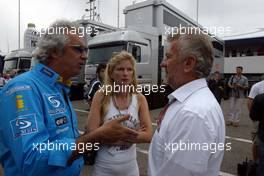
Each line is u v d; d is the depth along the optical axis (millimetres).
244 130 8250
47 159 1309
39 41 1617
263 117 3039
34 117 1369
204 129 1304
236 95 9102
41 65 1571
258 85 4668
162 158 1459
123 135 1533
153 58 11508
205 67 1452
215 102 1432
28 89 1420
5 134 1406
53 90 1563
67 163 1392
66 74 1640
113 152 2203
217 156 1394
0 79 12000
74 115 1763
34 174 1304
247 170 3695
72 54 1593
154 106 11812
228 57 34562
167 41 1575
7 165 1467
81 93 14070
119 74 2295
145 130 2289
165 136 1432
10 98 1393
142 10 12141
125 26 12367
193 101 1384
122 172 2242
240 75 9219
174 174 1359
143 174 4391
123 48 10133
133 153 2314
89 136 1461
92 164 2252
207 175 1383
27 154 1284
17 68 15781
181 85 1524
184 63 1475
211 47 1478
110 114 2244
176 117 1391
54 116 1507
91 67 10602
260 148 3092
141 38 10836
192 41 1446
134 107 2324
